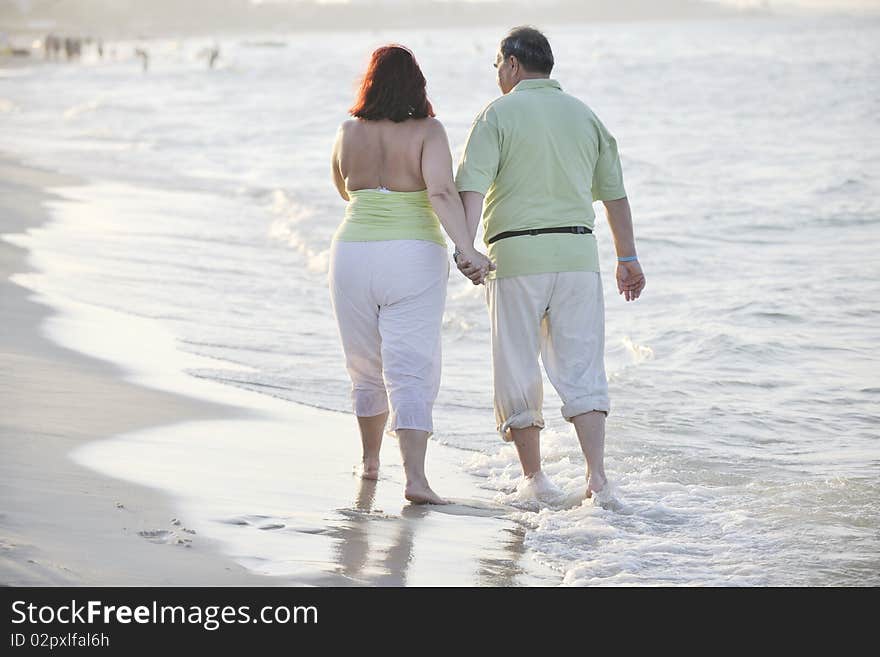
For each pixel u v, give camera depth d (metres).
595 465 9.76
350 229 9.76
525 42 9.90
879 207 30.34
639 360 15.73
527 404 9.93
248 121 71.88
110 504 8.11
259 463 10.16
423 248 9.68
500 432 10.16
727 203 32.62
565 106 9.76
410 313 9.67
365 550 7.96
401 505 9.43
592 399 9.72
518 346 9.87
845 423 12.50
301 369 14.58
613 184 10.12
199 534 7.74
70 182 37.44
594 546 8.49
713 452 11.41
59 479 8.62
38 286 18.56
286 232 26.97
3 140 58.03
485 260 9.47
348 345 10.04
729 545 8.52
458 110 79.25
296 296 19.70
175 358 14.45
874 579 7.77
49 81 147.25
